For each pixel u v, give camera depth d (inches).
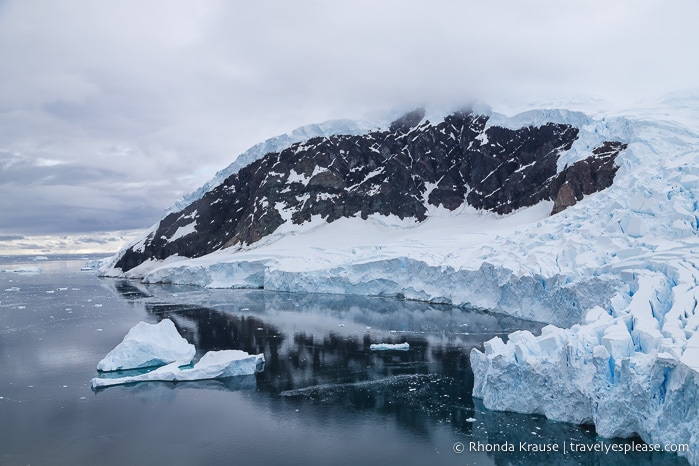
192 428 1295.5
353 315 2628.0
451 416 1295.5
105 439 1242.6
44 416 1386.6
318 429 1269.7
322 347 2010.3
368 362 1788.9
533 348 1272.1
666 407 989.8
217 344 2108.8
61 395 1546.5
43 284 4707.2
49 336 2298.2
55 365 1850.4
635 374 1043.3
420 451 1138.7
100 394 1553.9
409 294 3009.4
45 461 1139.3
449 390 1483.8
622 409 1065.5
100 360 1905.8
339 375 1663.4
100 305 3169.3
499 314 2402.8
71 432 1284.4
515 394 1272.1
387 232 4404.5
